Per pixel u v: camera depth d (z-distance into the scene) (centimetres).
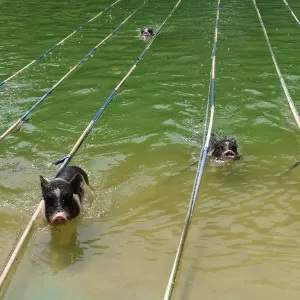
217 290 625
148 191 883
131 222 785
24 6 2645
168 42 1898
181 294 618
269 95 1341
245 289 626
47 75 1547
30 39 1975
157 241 733
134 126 1171
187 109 1262
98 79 1503
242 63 1619
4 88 1434
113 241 735
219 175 931
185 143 1077
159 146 1064
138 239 739
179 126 1163
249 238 734
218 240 731
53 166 984
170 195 867
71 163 994
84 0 2808
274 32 2003
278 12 2381
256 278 647
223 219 787
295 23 2152
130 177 937
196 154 1023
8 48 1850
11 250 718
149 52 1766
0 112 1262
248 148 1046
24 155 1036
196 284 637
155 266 676
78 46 1867
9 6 2644
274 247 712
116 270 669
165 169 963
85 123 1195
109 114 1244
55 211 724
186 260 684
